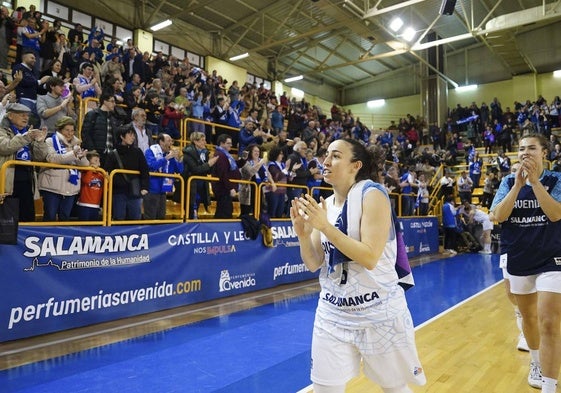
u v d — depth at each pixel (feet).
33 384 10.00
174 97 31.48
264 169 23.15
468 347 13.20
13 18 27.45
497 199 9.78
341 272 5.35
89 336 13.66
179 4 50.19
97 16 46.52
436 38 68.85
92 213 15.38
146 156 18.19
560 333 8.25
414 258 35.65
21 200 13.73
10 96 17.07
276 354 12.35
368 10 41.11
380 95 81.87
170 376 10.62
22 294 12.88
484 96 73.67
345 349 5.44
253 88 47.88
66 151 15.19
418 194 38.99
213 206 26.20
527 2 54.24
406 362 5.36
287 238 23.70
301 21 55.62
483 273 28.17
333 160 5.77
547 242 8.55
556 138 49.39
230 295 20.08
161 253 17.04
